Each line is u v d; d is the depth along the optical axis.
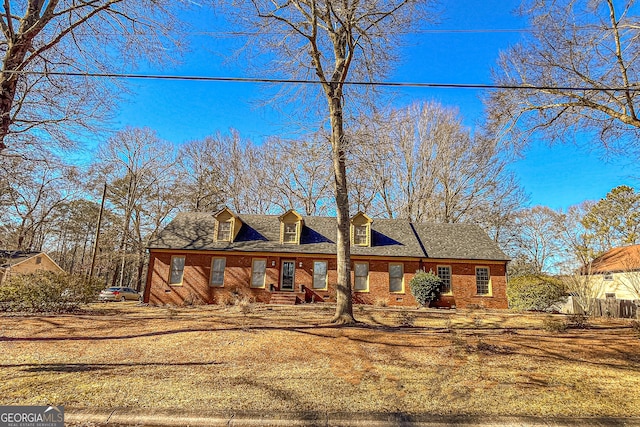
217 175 34.38
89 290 15.80
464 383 6.05
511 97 11.53
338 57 12.24
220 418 4.59
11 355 7.34
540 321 12.68
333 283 20.33
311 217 23.78
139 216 33.44
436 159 29.05
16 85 9.64
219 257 20.38
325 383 5.95
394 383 6.00
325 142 11.89
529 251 39.47
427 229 23.44
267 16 10.75
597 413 4.92
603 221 36.09
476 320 12.77
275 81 7.09
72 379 5.89
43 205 27.88
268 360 7.25
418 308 18.14
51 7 9.61
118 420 4.55
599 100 10.64
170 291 19.62
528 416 4.75
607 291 25.34
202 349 8.02
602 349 8.50
